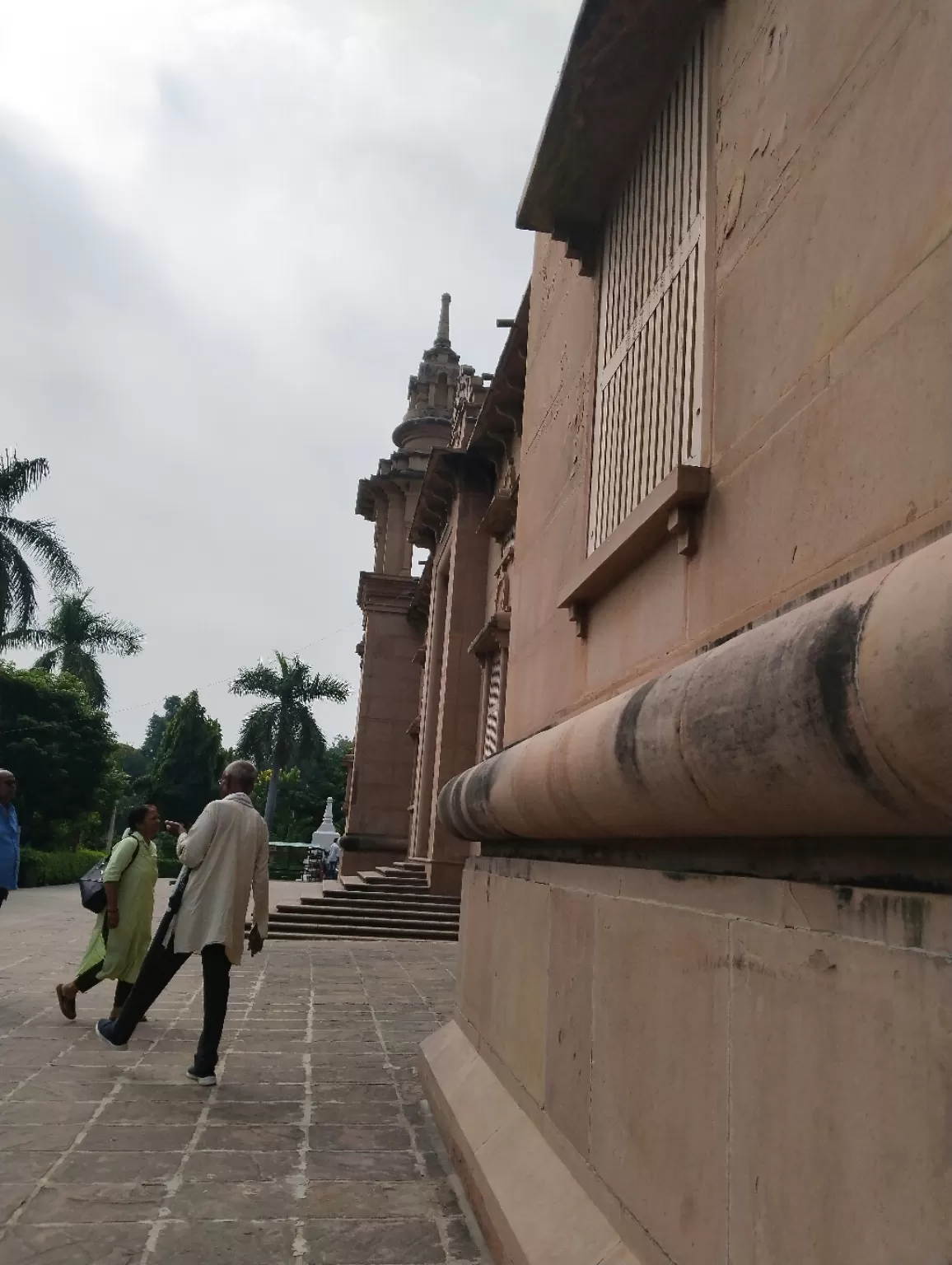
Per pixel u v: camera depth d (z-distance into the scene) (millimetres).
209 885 5051
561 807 2988
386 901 14820
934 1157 1279
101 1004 7113
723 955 2002
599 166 4336
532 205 4613
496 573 16297
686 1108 2102
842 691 1434
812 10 2531
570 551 4672
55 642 36781
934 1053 1309
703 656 2125
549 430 5434
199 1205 3275
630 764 2297
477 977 4492
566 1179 2818
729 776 1818
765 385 2576
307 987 8453
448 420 28000
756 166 2803
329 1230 3121
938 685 1218
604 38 3635
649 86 3834
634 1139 2375
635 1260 2271
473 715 17078
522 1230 2729
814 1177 1574
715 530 2797
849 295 2172
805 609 1725
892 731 1317
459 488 18156
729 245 2951
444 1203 3400
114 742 33500
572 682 4324
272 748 41938
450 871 15688
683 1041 2156
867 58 2207
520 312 13070
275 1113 4418
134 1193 3355
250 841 5215
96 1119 4172
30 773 30047
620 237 4312
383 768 24797
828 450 2189
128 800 54312
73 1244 2928
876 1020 1454
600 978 2760
